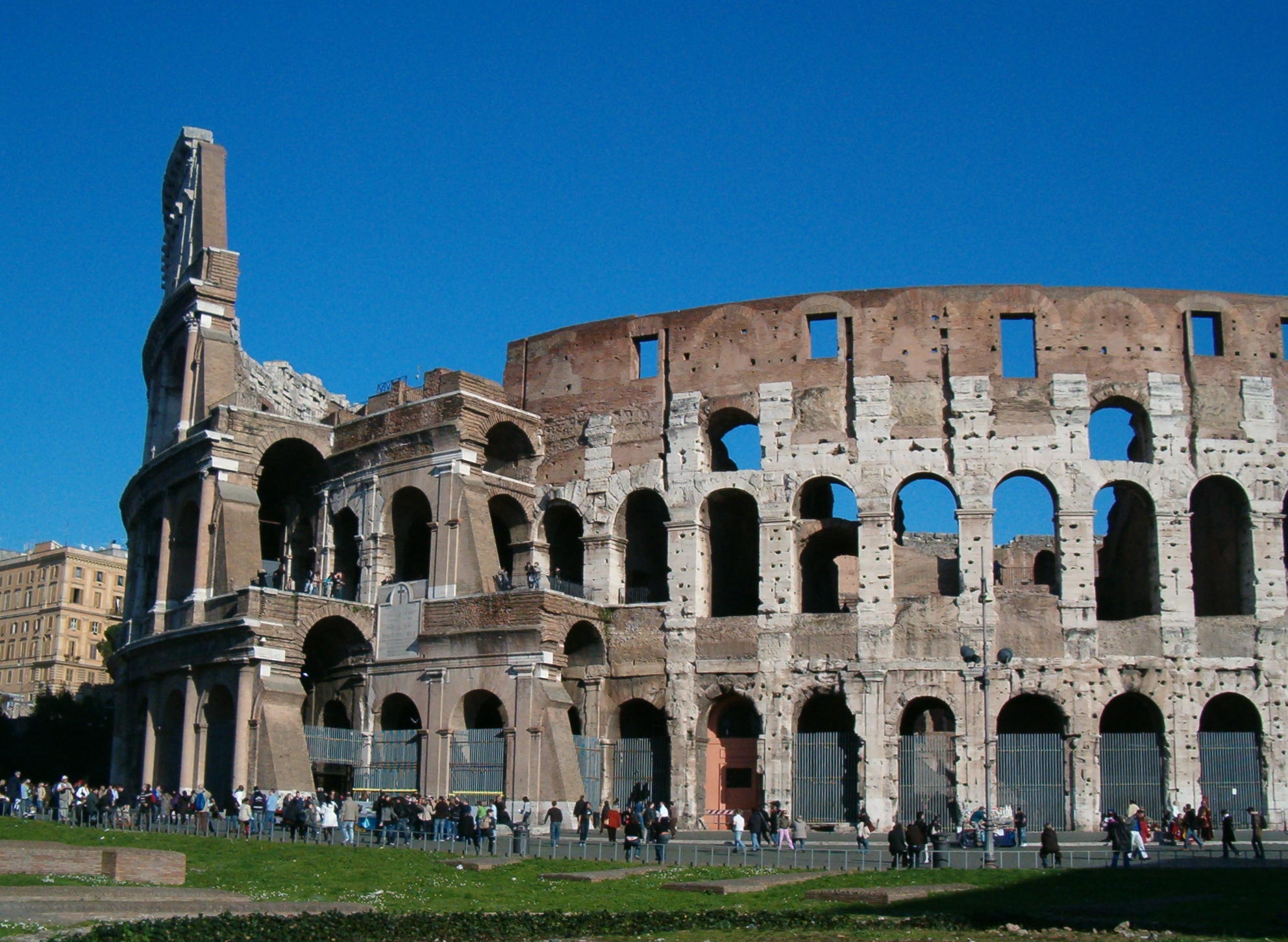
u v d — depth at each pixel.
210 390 89.88
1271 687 72.62
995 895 45.72
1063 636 73.75
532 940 34.16
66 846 40.97
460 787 76.12
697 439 81.06
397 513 84.56
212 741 79.44
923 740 74.25
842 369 79.56
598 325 85.94
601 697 79.56
